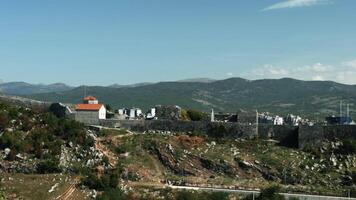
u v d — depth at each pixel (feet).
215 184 629.10
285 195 592.60
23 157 605.73
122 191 564.71
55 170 597.93
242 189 615.57
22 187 546.26
